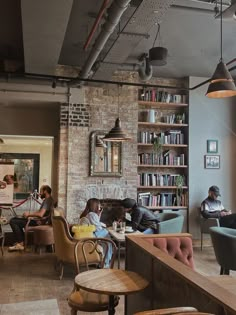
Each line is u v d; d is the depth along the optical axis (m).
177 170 7.53
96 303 2.51
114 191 6.80
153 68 6.73
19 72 5.93
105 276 2.48
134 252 2.83
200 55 5.97
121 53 5.00
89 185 6.70
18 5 4.10
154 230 5.72
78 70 6.59
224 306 1.46
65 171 6.61
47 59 5.00
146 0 3.42
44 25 3.83
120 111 6.91
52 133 7.51
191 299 1.78
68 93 6.61
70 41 5.23
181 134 7.40
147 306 2.49
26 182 14.70
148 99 7.18
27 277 4.68
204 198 7.32
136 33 4.27
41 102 6.69
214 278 2.68
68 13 3.54
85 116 6.72
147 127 7.42
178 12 4.30
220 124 7.48
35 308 3.59
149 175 7.17
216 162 7.43
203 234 7.20
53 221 4.65
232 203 7.48
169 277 2.08
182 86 7.49
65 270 5.03
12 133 7.34
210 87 3.82
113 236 4.95
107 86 6.81
